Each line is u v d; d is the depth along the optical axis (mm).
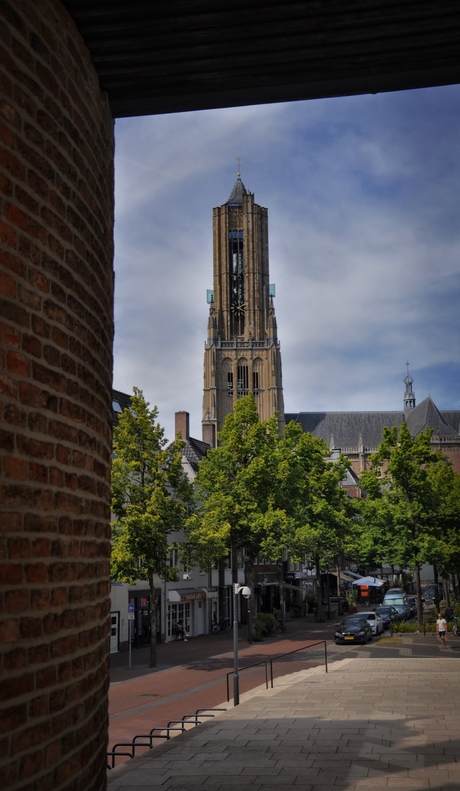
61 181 4684
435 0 5137
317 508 57094
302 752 12500
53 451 4367
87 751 4840
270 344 125312
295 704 18484
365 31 5434
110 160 6242
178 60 5668
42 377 4227
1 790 3486
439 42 5578
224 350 125750
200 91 6059
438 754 12000
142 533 33031
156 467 34344
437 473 57531
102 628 5461
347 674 25391
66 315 4684
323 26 5375
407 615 55281
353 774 10773
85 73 5375
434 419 128500
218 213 132625
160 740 18703
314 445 59844
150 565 33688
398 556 43312
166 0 5023
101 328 5664
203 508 46688
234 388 124438
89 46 5441
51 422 4355
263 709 17766
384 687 21438
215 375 124562
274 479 47906
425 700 18531
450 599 67750
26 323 4020
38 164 4285
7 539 3684
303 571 81250
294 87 6086
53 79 4617
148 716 21938
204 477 47719
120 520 34188
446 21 5336
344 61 5789
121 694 26188
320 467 59812
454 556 49938
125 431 34375
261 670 31344
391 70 5887
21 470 3889
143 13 5137
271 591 71875
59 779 4254
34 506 4043
